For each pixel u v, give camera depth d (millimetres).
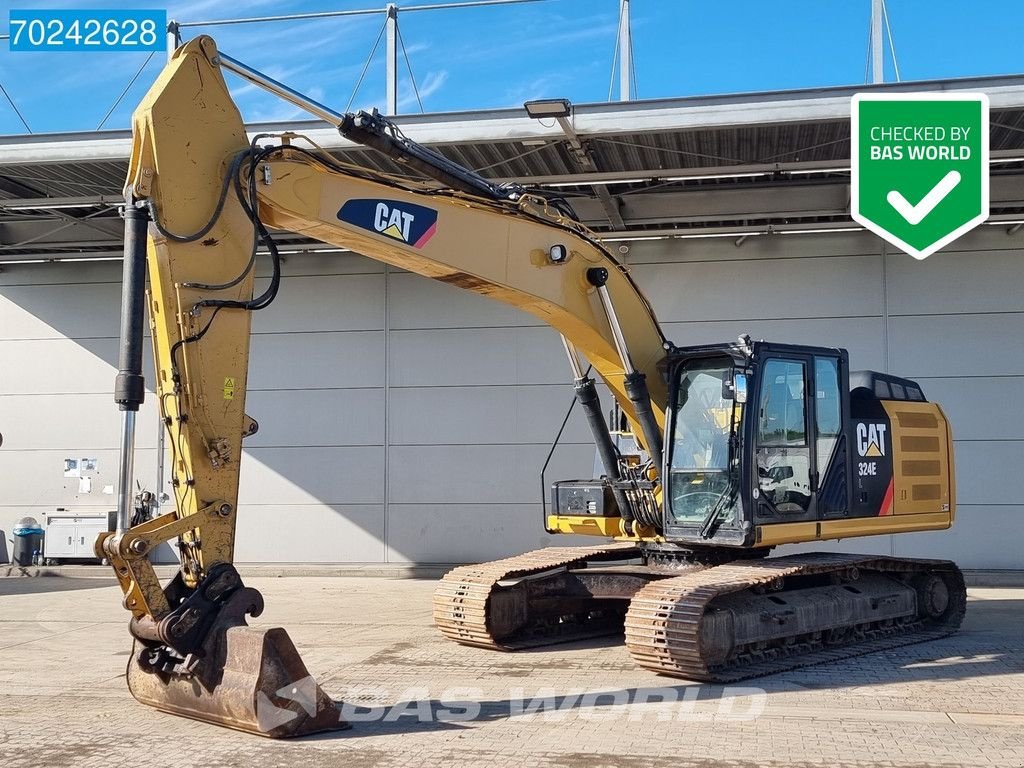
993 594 13531
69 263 17250
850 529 9570
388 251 7438
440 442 16250
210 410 6387
